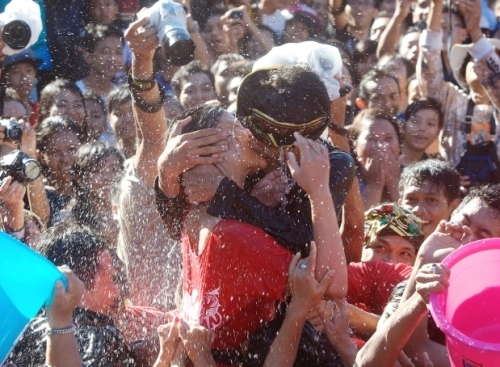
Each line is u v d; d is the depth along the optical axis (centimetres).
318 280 325
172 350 339
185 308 342
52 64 750
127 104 606
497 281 318
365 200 580
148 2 813
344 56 768
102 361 351
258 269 325
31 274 299
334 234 328
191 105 657
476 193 383
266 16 837
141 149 446
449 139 685
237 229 327
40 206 525
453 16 723
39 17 577
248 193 340
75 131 577
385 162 586
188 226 339
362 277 423
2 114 653
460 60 709
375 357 325
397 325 321
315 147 332
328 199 330
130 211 438
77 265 369
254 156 339
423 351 351
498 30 834
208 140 336
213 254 327
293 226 333
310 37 836
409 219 450
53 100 646
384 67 711
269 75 336
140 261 427
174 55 409
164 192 345
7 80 718
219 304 330
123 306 381
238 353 336
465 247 316
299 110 328
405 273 420
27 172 463
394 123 595
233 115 347
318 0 866
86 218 513
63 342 306
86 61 754
